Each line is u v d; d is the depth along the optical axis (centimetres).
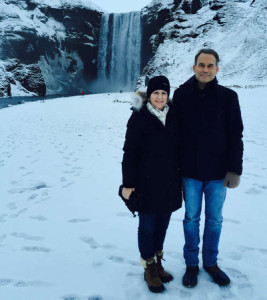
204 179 233
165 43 6975
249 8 6462
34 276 262
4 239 329
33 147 847
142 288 243
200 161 230
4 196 465
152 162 230
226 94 229
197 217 250
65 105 2734
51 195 463
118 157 695
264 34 5516
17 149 826
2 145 898
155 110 224
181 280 252
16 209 412
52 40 8462
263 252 290
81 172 584
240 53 5312
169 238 323
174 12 7412
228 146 234
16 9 8431
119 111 2048
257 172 545
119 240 322
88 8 8662
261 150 713
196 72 226
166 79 224
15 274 265
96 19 8838
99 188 490
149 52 7831
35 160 691
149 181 231
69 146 845
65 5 8694
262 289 237
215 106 225
